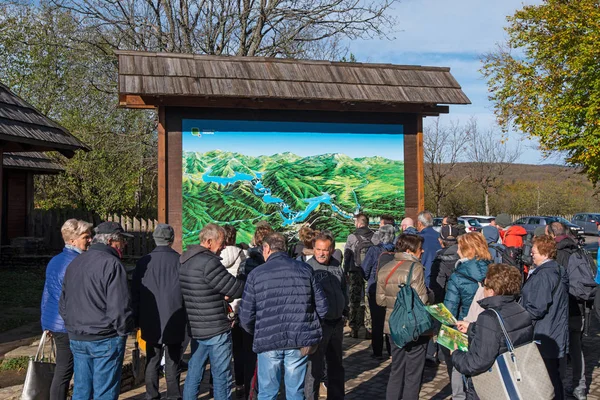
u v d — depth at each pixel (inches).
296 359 186.9
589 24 834.2
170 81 331.3
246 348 237.6
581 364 247.1
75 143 483.8
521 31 977.5
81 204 1003.3
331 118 384.2
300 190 379.6
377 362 300.2
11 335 347.6
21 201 757.3
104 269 186.1
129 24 876.0
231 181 366.3
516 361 150.0
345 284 234.1
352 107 374.3
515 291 156.3
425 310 197.2
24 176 763.4
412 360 204.8
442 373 283.9
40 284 543.2
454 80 393.1
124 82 322.3
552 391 149.6
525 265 357.1
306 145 379.9
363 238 331.6
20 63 1152.2
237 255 250.8
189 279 202.8
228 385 205.9
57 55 1123.9
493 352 150.7
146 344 230.7
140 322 223.9
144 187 1144.8
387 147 393.7
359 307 353.4
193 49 901.2
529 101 975.6
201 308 202.5
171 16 888.3
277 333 184.2
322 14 861.2
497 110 1031.0
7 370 264.8
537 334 206.4
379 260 285.4
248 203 369.4
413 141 397.7
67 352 206.8
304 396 195.6
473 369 153.5
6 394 221.0
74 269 189.9
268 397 185.6
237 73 350.0
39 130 445.4
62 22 1097.4
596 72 833.5
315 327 189.0
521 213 1724.9
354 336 355.9
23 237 703.7
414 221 394.9
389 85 374.3
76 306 186.7
